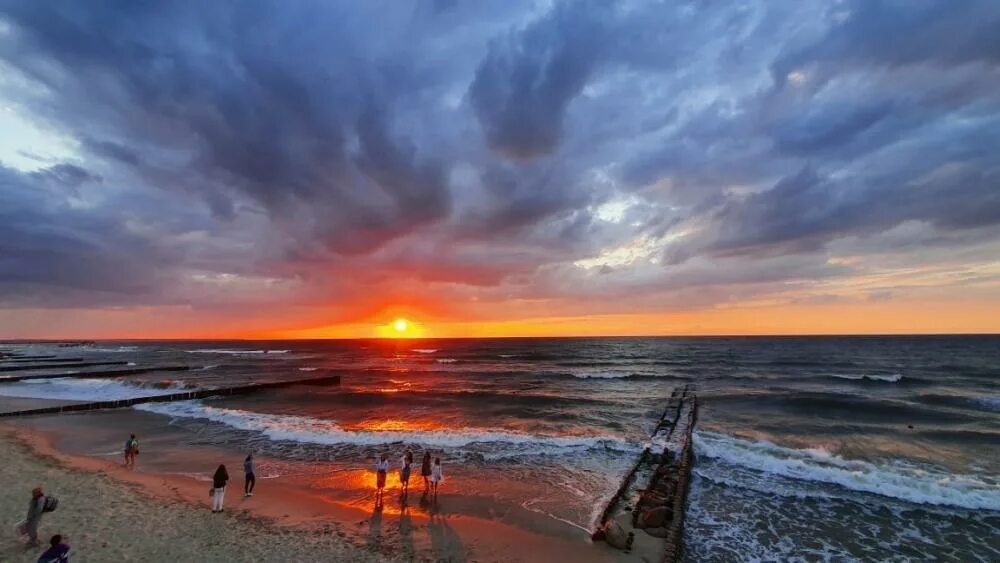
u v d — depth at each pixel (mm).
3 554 9992
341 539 11906
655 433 25016
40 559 8422
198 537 11594
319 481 16750
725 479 17484
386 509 14211
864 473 17609
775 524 13875
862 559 11977
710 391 40312
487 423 27875
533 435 23812
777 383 46781
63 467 17453
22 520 11875
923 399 36375
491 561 11117
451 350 124938
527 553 11570
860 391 40656
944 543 12828
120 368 67875
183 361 84438
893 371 58000
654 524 13336
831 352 94062
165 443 22359
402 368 69562
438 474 15266
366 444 22203
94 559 10094
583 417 29844
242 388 41000
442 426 26828
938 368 61812
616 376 54688
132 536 11406
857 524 13906
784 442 22672
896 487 16328
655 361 76250
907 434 24375
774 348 109938
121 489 14953
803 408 31844
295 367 71625
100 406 32750
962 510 14812
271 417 29328
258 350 135375
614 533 12078
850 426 26281
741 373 56344
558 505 14820
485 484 16766
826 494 16094
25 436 23562
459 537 12312
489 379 53906
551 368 67812
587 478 17484
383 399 36906
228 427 26000
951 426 26641
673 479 17016
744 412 30656
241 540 11539
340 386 47969
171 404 34781
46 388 43969
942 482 16609
